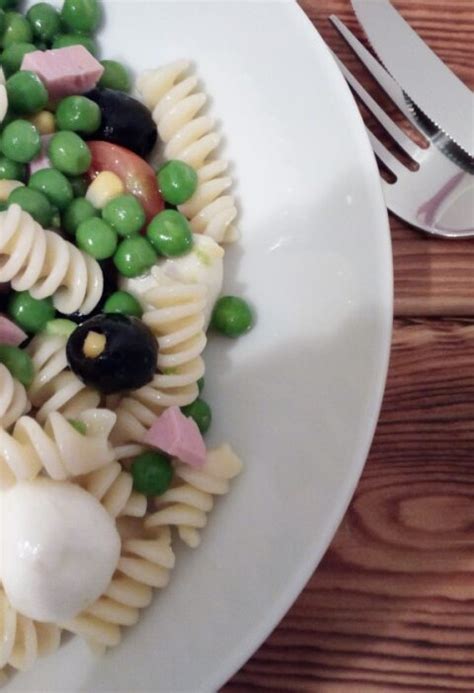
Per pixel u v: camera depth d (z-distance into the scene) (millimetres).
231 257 199
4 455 163
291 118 192
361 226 177
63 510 162
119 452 178
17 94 199
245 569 167
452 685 182
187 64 207
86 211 198
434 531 190
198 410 184
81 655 168
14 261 183
